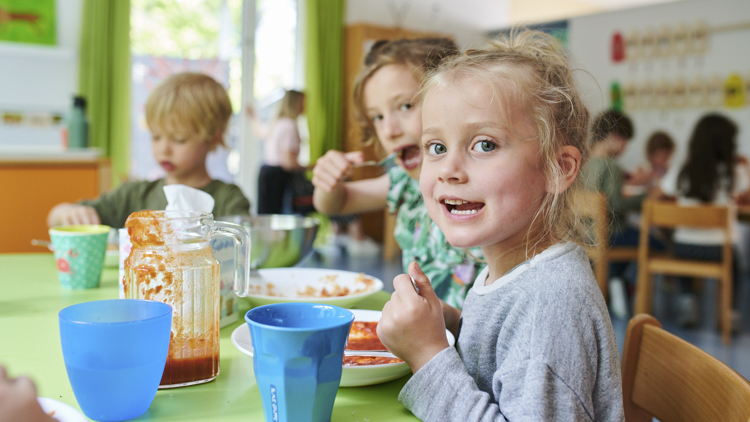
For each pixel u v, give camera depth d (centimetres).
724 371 58
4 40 390
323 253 464
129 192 142
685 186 369
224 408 53
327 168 113
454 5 596
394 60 107
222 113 140
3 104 392
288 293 95
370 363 62
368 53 116
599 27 550
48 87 406
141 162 458
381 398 58
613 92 548
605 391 54
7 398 35
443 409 52
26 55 395
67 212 124
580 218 68
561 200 63
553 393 51
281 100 436
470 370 63
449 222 61
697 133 366
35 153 250
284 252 103
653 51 527
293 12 522
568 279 56
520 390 51
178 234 58
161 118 133
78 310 50
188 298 57
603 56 551
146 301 52
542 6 676
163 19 459
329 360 48
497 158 58
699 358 63
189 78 137
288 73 526
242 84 495
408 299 57
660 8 521
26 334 72
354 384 59
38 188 246
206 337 59
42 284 100
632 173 510
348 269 409
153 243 57
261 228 99
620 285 327
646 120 536
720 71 498
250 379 60
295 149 432
